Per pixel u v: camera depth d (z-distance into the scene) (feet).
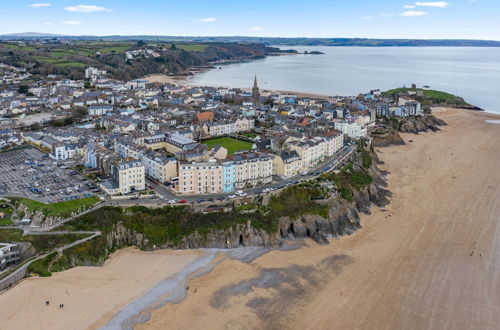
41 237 546.67
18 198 645.51
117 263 531.50
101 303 451.53
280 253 565.94
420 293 473.26
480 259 544.21
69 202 627.46
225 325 418.92
